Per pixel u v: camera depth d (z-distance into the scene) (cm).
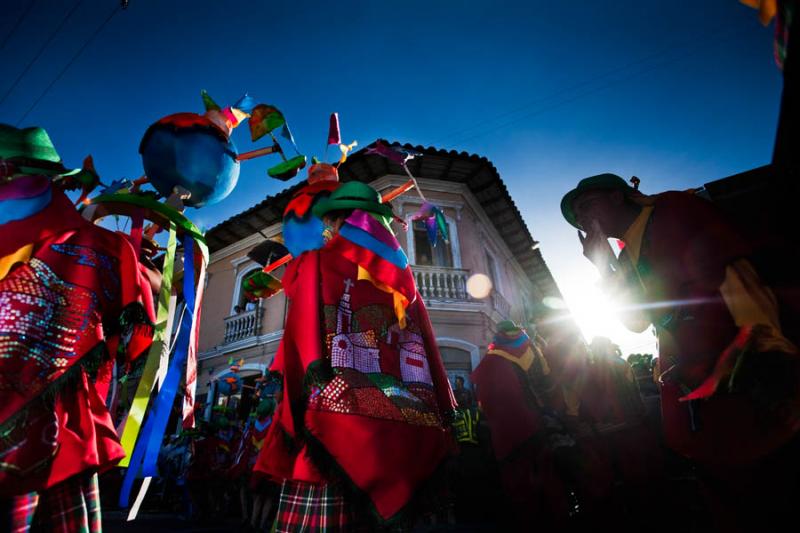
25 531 112
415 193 1245
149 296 162
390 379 156
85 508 129
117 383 180
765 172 161
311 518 139
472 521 539
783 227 153
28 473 109
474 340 1116
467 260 1224
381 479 132
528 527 341
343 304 163
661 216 164
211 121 229
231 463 795
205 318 1512
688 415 161
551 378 369
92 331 133
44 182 144
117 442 138
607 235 185
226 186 227
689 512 322
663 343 181
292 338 158
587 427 346
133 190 214
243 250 1516
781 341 123
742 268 135
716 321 148
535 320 430
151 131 216
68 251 136
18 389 113
